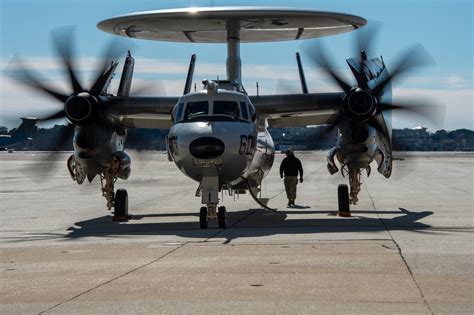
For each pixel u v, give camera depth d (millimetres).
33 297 11141
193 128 19406
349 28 23797
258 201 23359
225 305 10422
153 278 12547
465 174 56656
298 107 22500
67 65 22453
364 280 12102
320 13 21297
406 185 42250
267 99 22688
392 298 10742
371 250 15469
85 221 23375
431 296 10836
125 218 23141
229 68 23766
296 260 14211
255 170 22891
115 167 23312
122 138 24266
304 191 37344
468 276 12383
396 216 23438
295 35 25422
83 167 22734
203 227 20219
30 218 24500
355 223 21250
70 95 22250
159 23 22547
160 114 23031
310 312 9953
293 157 28453
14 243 17812
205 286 11781
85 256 15320
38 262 14594
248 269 13266
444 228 19734
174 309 10227
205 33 24625
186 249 16047
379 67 22297
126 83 24844
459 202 29266
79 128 22109
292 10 21156
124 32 24203
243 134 19609
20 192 38594
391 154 22844
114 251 15984
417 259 14195
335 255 14797
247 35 25531
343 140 22359
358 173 23375
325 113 23500
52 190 40188
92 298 11008
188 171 19812
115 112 22609
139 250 16047
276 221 22203
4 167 73625
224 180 20344
